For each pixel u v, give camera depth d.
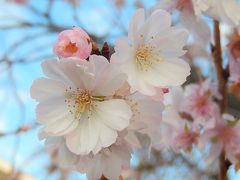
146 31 0.16
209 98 0.24
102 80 0.15
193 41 0.27
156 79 0.16
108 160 0.16
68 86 0.15
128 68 0.15
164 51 0.16
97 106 0.15
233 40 0.24
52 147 0.16
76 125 0.15
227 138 0.23
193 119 0.25
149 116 0.16
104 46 0.16
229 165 0.23
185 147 0.24
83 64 0.15
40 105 0.15
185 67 0.16
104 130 0.15
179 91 0.25
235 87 0.24
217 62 0.24
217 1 0.21
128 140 0.16
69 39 0.15
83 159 0.16
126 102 0.15
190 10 0.23
